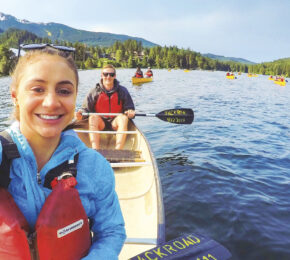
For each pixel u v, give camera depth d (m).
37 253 0.74
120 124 4.62
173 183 4.05
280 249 2.79
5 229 0.71
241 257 2.69
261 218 3.29
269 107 13.06
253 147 6.04
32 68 0.72
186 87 22.41
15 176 0.74
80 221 0.79
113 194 0.93
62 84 0.74
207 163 4.86
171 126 7.53
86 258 0.82
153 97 14.30
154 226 2.19
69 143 0.82
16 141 0.74
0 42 187.50
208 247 1.39
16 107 0.80
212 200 3.62
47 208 0.73
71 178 0.77
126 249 1.93
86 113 4.57
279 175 4.57
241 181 4.24
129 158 3.51
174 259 1.31
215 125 8.13
